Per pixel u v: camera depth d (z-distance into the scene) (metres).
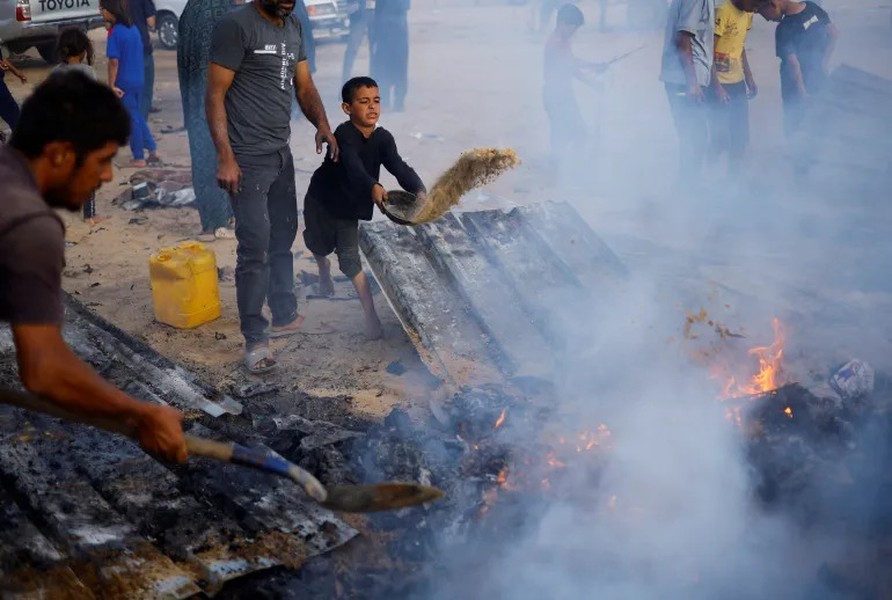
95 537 3.42
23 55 17.70
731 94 8.70
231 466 3.91
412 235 6.00
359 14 13.20
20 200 2.45
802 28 9.27
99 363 4.82
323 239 5.80
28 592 3.12
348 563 3.46
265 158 5.34
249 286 5.35
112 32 9.84
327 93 13.75
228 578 3.26
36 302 2.42
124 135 2.68
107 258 7.50
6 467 3.83
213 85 5.19
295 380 5.35
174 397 4.55
